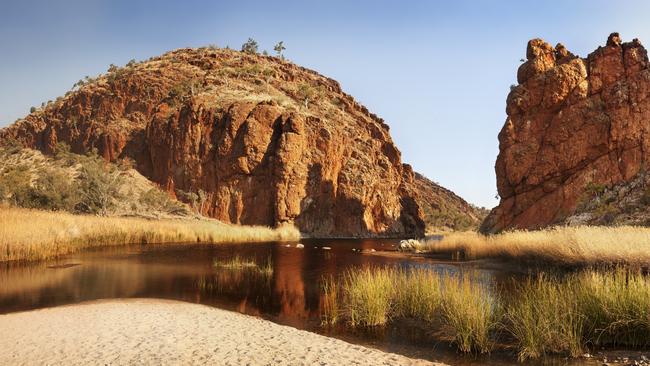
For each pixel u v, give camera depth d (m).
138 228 44.34
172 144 91.75
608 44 44.97
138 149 99.06
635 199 35.59
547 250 21.84
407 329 12.27
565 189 41.94
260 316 14.09
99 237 38.84
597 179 40.28
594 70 44.09
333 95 136.38
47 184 67.50
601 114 41.72
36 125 118.00
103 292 17.91
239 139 89.00
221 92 104.00
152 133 96.31
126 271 23.95
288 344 10.38
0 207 39.09
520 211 44.81
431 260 30.89
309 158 90.75
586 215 37.03
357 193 95.81
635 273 15.04
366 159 104.44
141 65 127.56
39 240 28.81
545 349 10.01
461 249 35.12
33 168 95.06
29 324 12.07
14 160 106.06
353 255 35.91
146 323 12.21
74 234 35.41
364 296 13.43
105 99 112.50
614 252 17.36
